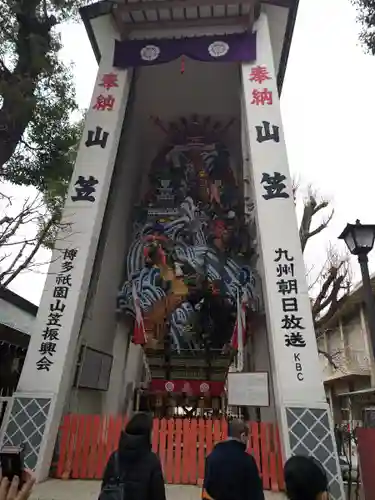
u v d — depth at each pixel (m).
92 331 13.15
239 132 18.83
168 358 14.83
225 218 16.36
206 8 14.25
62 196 12.84
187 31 14.70
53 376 9.54
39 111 12.08
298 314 9.86
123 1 14.31
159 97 18.45
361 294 23.86
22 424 9.02
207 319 14.69
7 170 12.08
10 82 10.49
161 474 4.11
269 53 13.83
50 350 9.84
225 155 18.05
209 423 9.57
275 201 11.41
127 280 15.71
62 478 9.02
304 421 8.73
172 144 18.58
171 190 17.25
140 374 15.78
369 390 22.05
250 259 15.38
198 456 9.27
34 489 8.01
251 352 14.35
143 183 18.64
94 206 11.72
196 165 17.80
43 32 11.54
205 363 14.91
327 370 31.28
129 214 17.23
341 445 12.66
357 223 8.36
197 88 18.11
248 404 9.55
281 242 10.82
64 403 9.92
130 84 14.77
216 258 15.39
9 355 14.05
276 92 13.10
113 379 14.78
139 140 18.95
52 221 9.52
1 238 7.68
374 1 10.66
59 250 10.94
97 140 12.80
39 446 8.79
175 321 14.67
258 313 14.41
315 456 8.34
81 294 10.65
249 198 15.72
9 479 2.57
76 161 12.45
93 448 9.45
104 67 14.28
